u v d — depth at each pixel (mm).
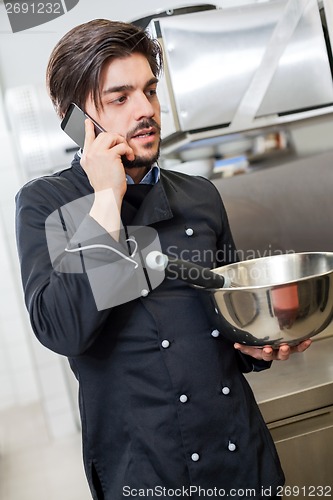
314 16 1914
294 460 1645
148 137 1111
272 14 1903
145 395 1128
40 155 2938
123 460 1148
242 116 1923
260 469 1181
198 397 1139
